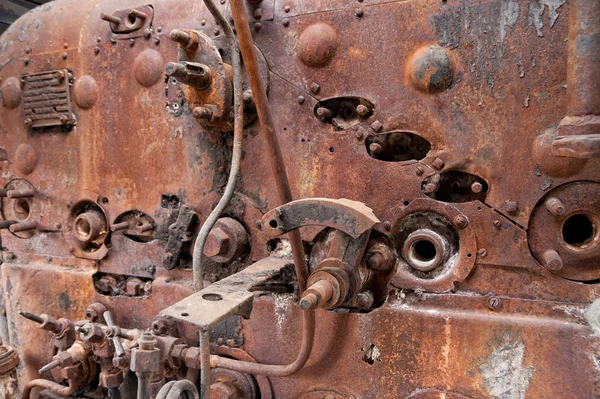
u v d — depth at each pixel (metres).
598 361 0.99
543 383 1.02
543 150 1.01
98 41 1.33
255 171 1.21
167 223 1.29
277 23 1.17
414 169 1.09
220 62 1.16
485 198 1.06
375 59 1.10
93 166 1.36
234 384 1.20
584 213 1.01
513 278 1.05
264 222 1.03
